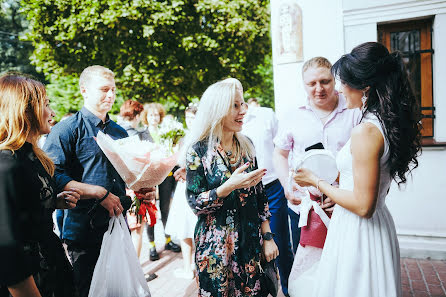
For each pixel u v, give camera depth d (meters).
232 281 1.79
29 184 1.41
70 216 2.23
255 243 1.81
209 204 1.71
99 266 2.10
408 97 1.55
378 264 1.63
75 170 2.27
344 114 2.58
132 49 11.42
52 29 11.14
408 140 1.54
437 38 4.02
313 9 4.29
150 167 2.10
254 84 14.30
